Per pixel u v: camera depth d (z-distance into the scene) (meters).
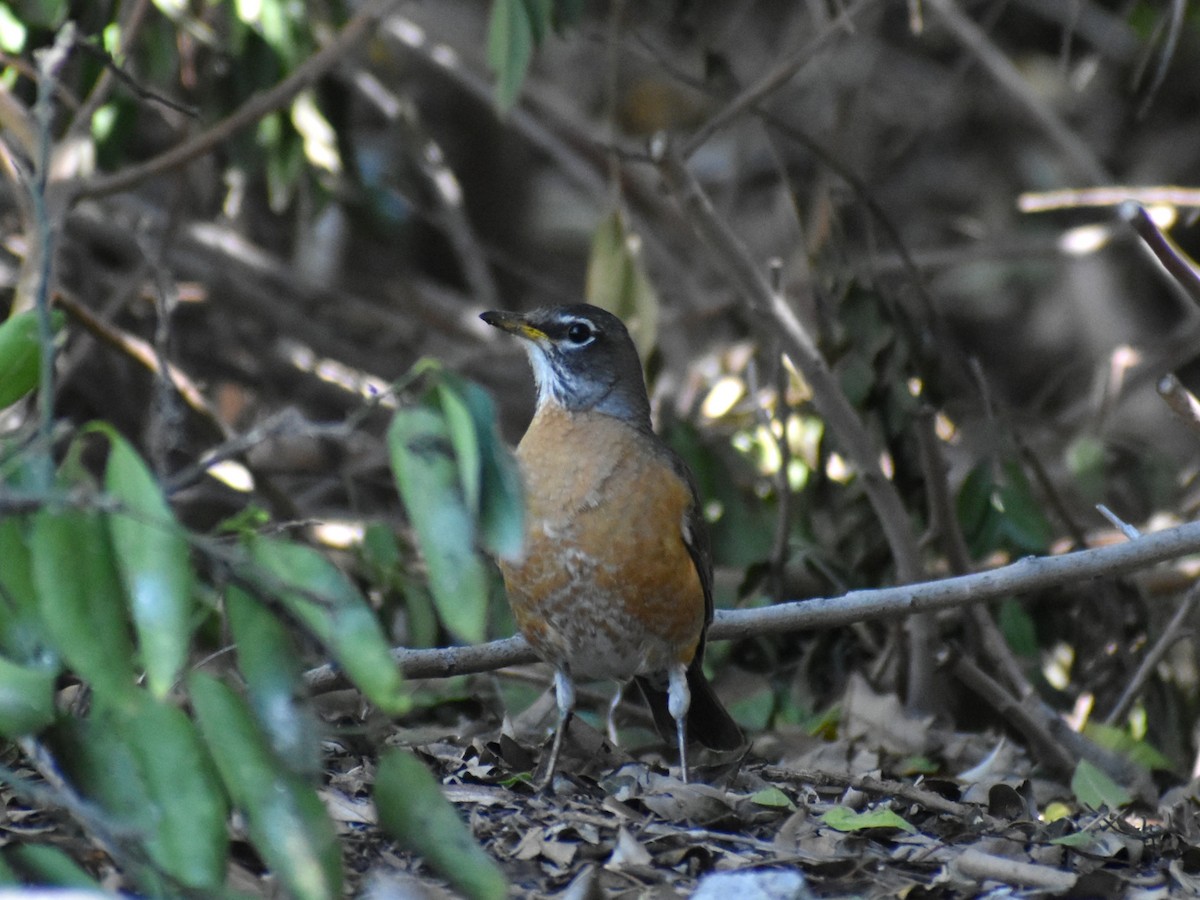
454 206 17.59
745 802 8.07
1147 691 12.46
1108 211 20.25
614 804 7.90
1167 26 15.34
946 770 10.48
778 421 12.80
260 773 4.84
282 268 16.81
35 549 4.65
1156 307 19.92
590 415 8.92
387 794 5.15
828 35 12.28
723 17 19.31
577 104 21.08
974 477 12.13
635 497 8.64
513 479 4.88
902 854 7.59
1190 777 11.93
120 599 4.70
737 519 12.63
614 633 8.73
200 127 13.31
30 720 4.89
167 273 13.35
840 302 12.08
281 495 13.15
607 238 12.22
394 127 16.75
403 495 4.84
